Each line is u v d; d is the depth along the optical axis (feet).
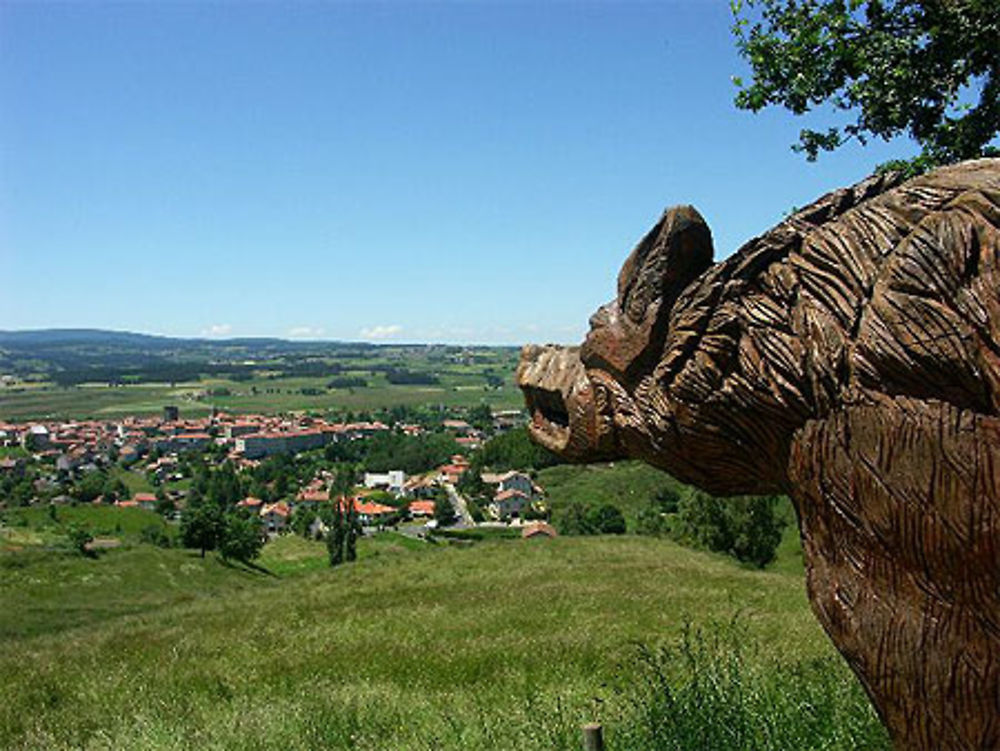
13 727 25.68
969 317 6.93
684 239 9.87
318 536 213.25
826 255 8.26
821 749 14.20
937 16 20.04
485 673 27.71
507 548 65.00
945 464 7.23
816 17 21.13
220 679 29.27
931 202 7.53
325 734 21.70
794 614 33.88
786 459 9.05
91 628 48.08
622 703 19.29
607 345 10.74
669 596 41.39
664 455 10.48
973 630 7.41
